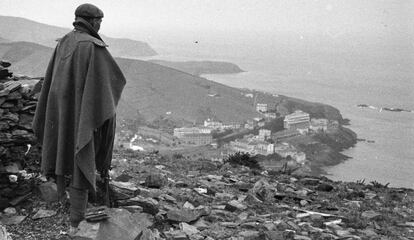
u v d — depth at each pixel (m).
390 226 8.02
